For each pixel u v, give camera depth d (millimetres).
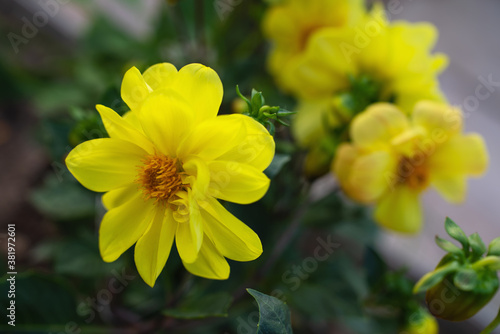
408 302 520
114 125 383
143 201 396
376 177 457
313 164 489
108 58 787
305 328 700
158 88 373
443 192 487
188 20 689
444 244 397
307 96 520
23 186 806
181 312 455
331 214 584
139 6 851
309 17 540
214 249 387
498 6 874
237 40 667
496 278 392
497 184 740
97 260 570
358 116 461
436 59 487
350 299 556
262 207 522
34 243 755
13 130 874
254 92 385
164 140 389
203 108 379
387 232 706
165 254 388
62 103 797
